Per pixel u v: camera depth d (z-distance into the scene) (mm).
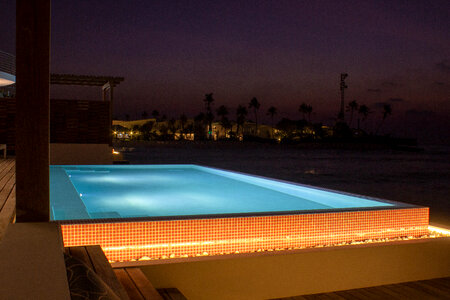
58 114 13484
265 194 7621
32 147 2275
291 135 93062
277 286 3238
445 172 21703
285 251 3316
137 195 7441
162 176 10430
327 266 3387
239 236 3609
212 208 6266
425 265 3729
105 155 13773
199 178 10055
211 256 3119
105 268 1842
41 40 2240
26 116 2258
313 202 6766
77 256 2041
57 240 1785
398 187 13781
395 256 3613
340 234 3988
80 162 13562
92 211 5965
